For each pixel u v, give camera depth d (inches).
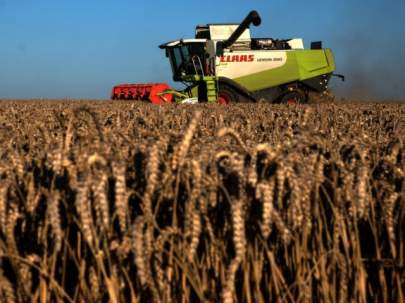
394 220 144.7
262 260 134.6
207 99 1259.2
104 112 405.1
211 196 125.5
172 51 1288.1
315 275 141.2
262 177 127.1
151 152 120.2
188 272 126.5
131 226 114.8
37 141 207.8
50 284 128.8
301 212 129.1
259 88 1305.4
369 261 150.2
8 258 129.8
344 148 159.5
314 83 1353.3
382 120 366.9
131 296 127.8
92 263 127.0
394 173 151.8
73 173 128.6
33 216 135.3
